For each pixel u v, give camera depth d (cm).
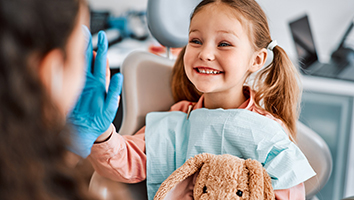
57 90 27
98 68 52
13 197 22
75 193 25
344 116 160
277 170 58
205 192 51
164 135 73
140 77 85
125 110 85
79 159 30
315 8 162
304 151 79
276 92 78
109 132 62
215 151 66
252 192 49
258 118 66
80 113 51
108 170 67
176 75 87
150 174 70
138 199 74
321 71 163
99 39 52
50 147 24
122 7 171
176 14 85
